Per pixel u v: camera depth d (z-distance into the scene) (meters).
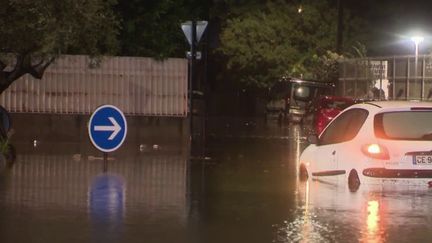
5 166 18.97
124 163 20.22
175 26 31.34
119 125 18.86
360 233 10.90
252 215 12.41
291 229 11.25
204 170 19.06
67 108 27.09
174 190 15.25
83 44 21.98
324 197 14.18
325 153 16.08
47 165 19.31
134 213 12.48
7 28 19.78
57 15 19.83
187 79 27.69
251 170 19.22
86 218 11.96
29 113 26.88
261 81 57.53
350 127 15.62
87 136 27.11
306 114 43.41
